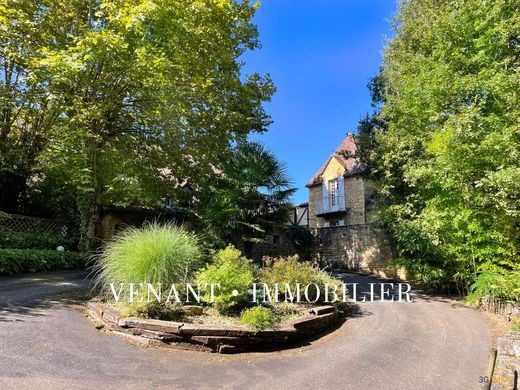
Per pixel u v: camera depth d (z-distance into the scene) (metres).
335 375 4.37
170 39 10.49
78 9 10.59
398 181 11.33
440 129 9.52
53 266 9.79
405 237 10.45
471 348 5.66
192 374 4.09
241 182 11.41
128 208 14.02
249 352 5.04
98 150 11.23
